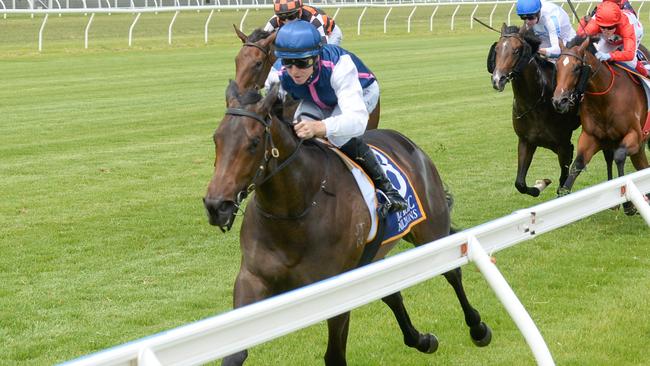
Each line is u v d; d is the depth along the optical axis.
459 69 26.34
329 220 4.85
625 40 9.62
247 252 4.84
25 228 9.44
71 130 15.86
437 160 13.16
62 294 7.35
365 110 5.09
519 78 9.80
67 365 2.77
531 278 7.72
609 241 8.93
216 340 3.30
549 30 10.20
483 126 16.20
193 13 49.19
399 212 5.45
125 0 49.50
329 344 5.02
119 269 8.06
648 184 6.05
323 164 4.92
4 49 32.19
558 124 9.96
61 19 43.44
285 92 5.21
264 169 4.54
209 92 21.25
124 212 10.16
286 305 3.52
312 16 9.45
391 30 43.47
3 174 12.20
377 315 6.92
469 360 6.00
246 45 9.96
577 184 11.74
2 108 18.53
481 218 9.91
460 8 56.31
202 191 11.25
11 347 6.21
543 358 4.31
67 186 11.49
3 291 7.39
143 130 15.89
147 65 27.77
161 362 3.13
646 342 6.18
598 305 6.95
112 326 6.63
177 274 7.92
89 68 26.89
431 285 7.62
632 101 9.46
